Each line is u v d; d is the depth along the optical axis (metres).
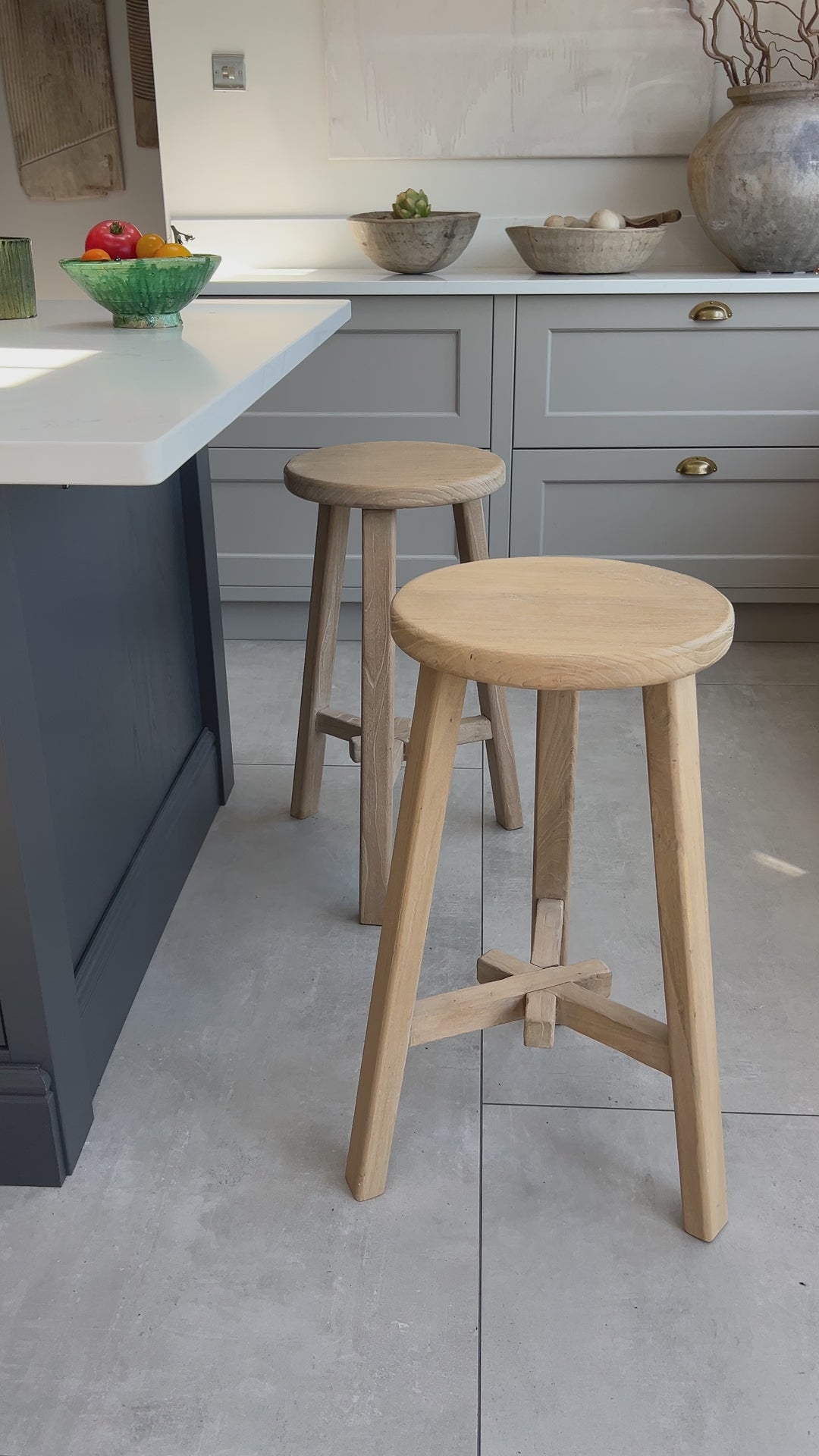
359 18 2.94
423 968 1.68
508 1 2.91
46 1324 1.13
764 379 2.76
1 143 4.30
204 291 2.78
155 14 2.99
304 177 3.13
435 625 1.02
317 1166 1.33
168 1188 1.30
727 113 2.80
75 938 1.44
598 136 3.03
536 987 1.30
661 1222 1.25
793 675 2.85
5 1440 1.02
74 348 1.43
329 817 2.17
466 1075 1.47
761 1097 1.43
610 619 1.04
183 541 1.99
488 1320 1.13
